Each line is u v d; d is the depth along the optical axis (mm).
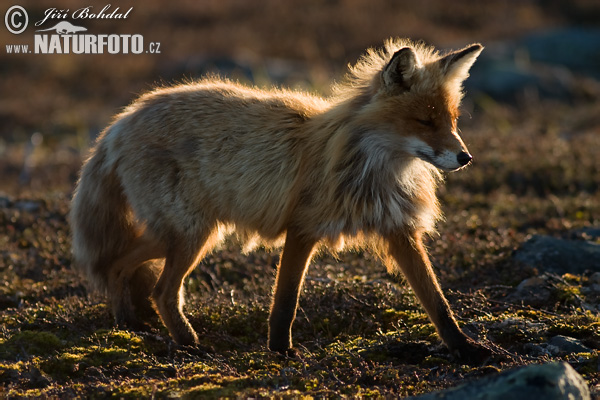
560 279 21953
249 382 15492
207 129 19641
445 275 23672
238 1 97250
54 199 33281
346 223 18688
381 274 24328
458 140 17609
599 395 13984
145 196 19859
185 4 95750
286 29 86250
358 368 16344
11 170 48219
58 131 63094
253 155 19375
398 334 18594
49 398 14789
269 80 69562
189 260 19672
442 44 80500
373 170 18344
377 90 18031
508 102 65250
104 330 19625
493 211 30734
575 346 17062
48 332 19188
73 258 26297
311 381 15547
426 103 17672
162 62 77375
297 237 18781
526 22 90062
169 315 19281
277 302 18406
